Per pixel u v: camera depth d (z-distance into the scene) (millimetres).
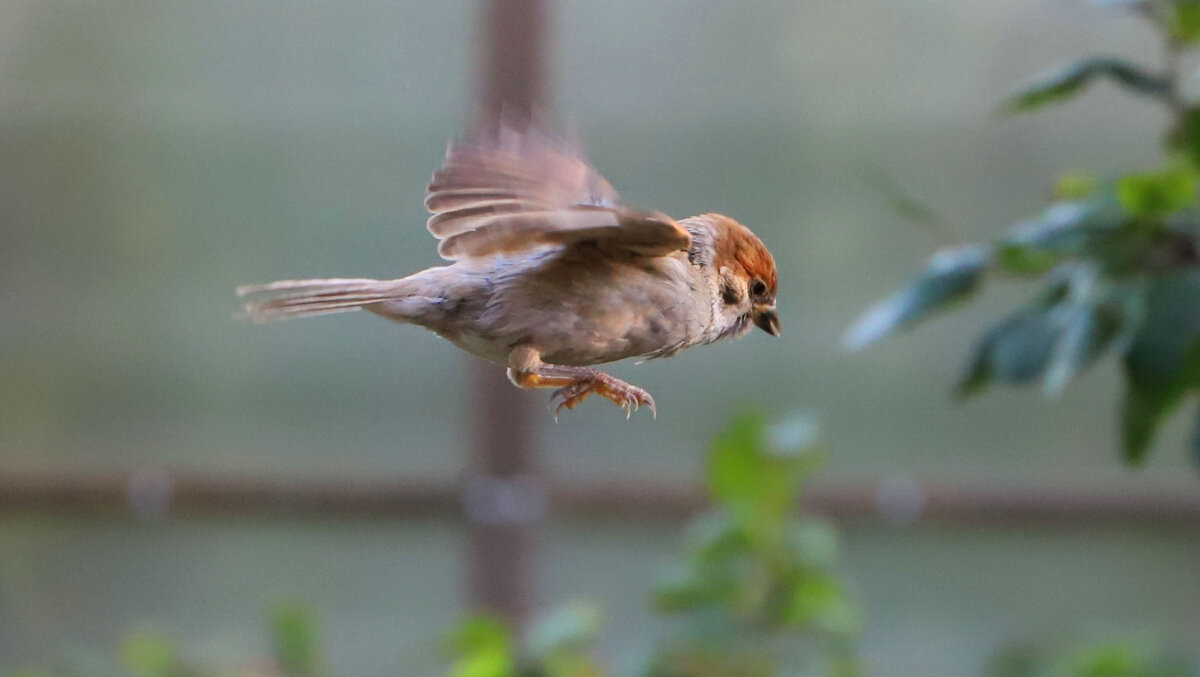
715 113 12242
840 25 12172
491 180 4609
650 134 12250
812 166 12250
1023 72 12055
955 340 12234
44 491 12203
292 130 12133
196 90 12078
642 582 12523
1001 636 12516
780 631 7570
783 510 7648
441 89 12094
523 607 12406
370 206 12172
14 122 12086
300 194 12156
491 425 12359
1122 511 12156
